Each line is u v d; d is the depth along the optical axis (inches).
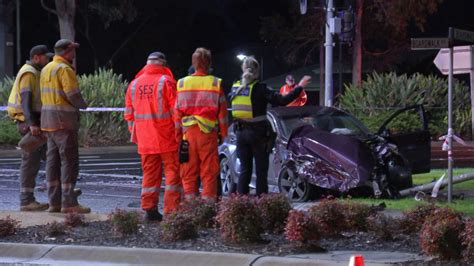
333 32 877.2
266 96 448.8
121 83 1349.7
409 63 1782.7
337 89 1798.7
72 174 466.0
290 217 358.0
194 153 423.8
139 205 559.2
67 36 1549.0
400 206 503.8
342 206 391.5
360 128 598.9
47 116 457.7
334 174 538.6
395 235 384.5
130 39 1974.7
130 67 2042.3
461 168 829.2
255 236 366.3
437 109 1312.7
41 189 645.9
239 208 366.6
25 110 468.4
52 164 472.4
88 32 1902.1
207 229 401.7
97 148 1226.6
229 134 620.1
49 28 1951.3
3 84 1332.4
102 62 2012.8
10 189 665.0
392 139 574.9
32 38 1945.1
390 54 1658.5
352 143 541.3
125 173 826.2
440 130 1314.0
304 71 1723.7
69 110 458.6
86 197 612.1
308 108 617.0
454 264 322.3
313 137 551.8
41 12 1930.4
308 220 354.9
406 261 330.3
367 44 1752.0
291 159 555.8
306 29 1620.3
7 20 1678.2
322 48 1568.7
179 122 425.7
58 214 466.6
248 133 449.7
